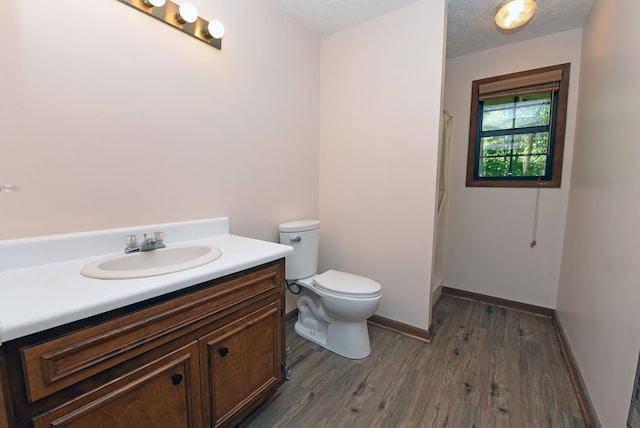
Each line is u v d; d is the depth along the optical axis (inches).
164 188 55.2
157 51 52.3
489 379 63.9
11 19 37.3
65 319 27.1
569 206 87.7
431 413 54.4
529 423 52.1
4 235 38.5
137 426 33.7
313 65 90.0
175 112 55.8
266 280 50.6
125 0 47.4
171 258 51.5
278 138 79.8
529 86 94.5
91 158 45.4
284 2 73.7
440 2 70.9
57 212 42.6
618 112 52.1
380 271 86.9
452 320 92.5
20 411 25.5
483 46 98.0
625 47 50.4
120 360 31.7
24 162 39.4
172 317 36.4
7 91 37.5
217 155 64.2
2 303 28.4
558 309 90.1
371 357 72.0
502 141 101.7
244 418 50.2
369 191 86.8
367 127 85.4
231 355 44.8
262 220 77.0
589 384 55.1
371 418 53.2
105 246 46.8
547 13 79.0
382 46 80.4
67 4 41.6
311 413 54.3
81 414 29.0
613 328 47.4
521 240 99.3
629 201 44.8
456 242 111.5
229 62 64.9
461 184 108.9
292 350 75.2
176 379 37.2
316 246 83.6
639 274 40.0
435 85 73.1
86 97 44.3
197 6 57.4
